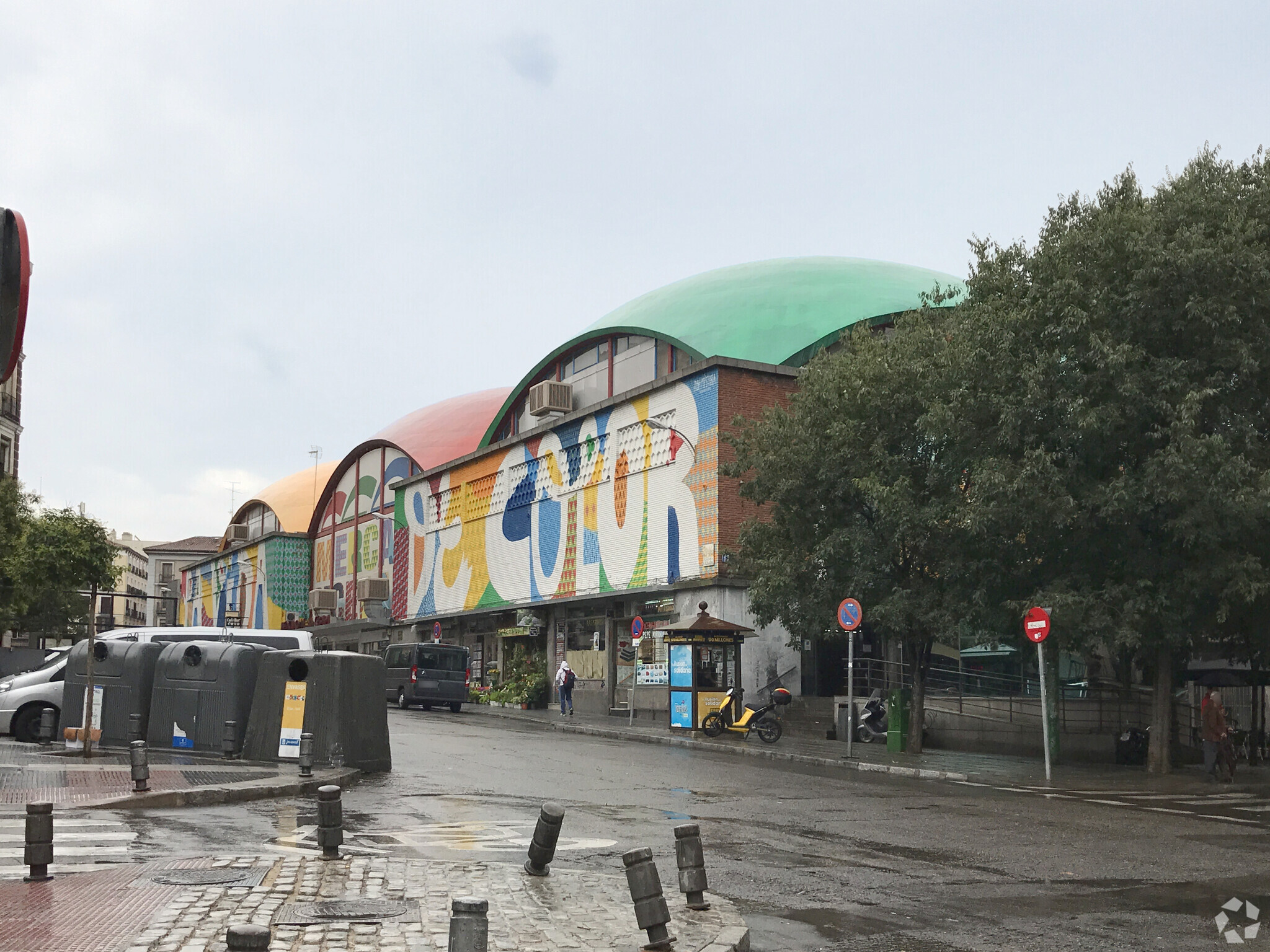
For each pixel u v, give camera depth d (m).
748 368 35.44
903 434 24.66
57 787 14.54
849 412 25.36
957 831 13.01
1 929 6.88
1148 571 20.33
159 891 8.17
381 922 7.32
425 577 56.00
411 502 58.47
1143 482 19.41
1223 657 25.23
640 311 42.28
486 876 9.22
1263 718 26.03
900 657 34.91
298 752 18.23
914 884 9.58
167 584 113.88
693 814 14.16
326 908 7.70
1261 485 18.58
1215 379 19.33
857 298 39.25
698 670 30.12
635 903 6.93
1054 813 14.96
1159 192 20.81
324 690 18.27
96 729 20.73
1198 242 19.12
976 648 33.81
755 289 40.41
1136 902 8.88
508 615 47.56
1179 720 27.22
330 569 72.06
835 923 8.09
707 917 7.78
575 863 10.28
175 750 19.89
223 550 92.50
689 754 24.62
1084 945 7.47
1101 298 19.75
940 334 24.62
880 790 17.61
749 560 27.52
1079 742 24.98
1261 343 19.64
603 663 40.34
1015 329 20.69
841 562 25.20
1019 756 25.30
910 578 24.75
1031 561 22.19
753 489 26.81
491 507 49.56
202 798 13.91
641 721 35.41
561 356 45.84
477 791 16.12
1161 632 20.84
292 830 11.88
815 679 34.38
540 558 45.09
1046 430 20.62
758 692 33.38
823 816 14.21
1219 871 10.36
